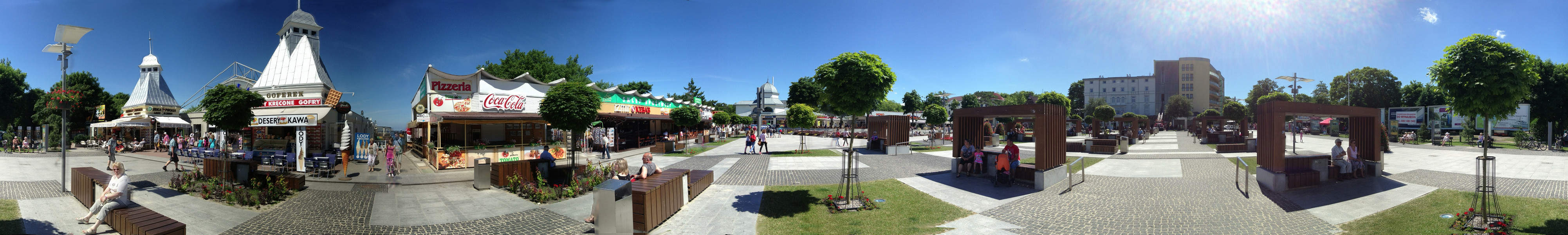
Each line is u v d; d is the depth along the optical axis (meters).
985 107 12.88
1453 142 28.03
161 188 9.02
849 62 11.02
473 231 6.96
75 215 7.61
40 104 16.30
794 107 44.16
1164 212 8.59
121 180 6.70
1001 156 11.54
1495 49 9.73
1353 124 13.73
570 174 11.00
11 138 16.16
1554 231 7.04
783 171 14.26
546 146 11.14
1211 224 7.74
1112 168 14.90
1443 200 9.48
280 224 7.02
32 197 8.84
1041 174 10.91
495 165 10.30
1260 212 8.63
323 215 7.57
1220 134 28.20
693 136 34.03
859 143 31.27
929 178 12.70
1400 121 38.31
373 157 13.83
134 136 20.70
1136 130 30.23
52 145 17.22
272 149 16.38
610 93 25.19
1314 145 28.52
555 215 7.93
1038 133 11.06
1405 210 8.67
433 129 17.33
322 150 15.38
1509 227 7.14
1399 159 17.36
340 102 13.09
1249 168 14.89
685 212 8.55
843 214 8.48
